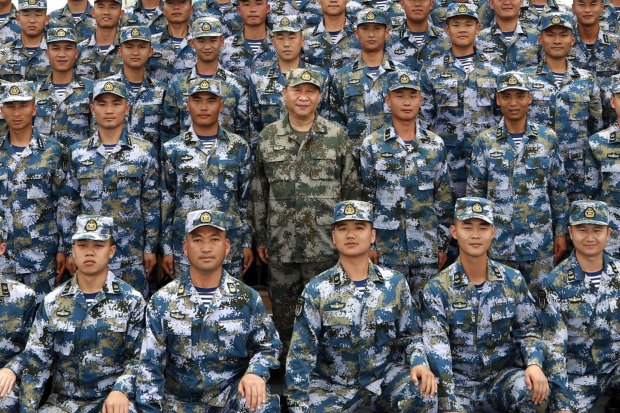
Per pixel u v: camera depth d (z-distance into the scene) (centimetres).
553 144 634
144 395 514
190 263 534
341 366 542
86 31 912
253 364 521
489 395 548
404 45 770
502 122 644
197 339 525
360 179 635
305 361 534
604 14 859
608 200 647
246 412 516
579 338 561
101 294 536
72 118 719
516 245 630
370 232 541
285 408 546
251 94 712
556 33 698
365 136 688
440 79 711
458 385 552
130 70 720
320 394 539
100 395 537
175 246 636
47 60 817
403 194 624
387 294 541
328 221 605
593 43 781
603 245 556
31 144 648
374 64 701
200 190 629
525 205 629
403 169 624
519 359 554
